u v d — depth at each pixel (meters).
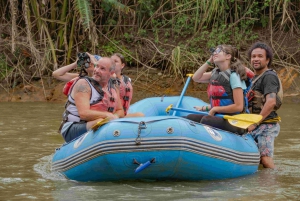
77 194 5.81
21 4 18.12
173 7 18.47
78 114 6.80
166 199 5.58
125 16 18.36
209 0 17.09
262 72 7.58
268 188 6.13
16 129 10.66
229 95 6.98
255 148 7.09
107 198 5.63
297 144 9.16
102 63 6.63
